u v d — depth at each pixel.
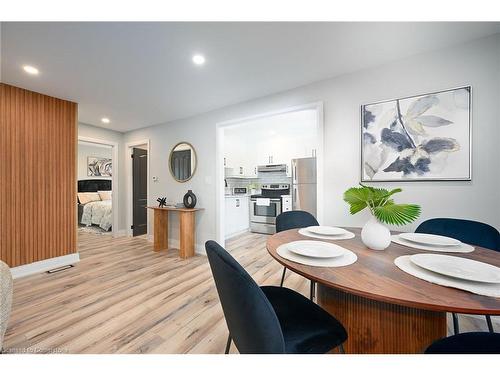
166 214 3.64
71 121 2.92
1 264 1.31
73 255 2.89
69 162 2.89
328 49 1.82
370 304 1.02
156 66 2.06
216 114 3.24
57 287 2.15
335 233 1.41
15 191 2.44
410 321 0.96
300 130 4.57
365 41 1.71
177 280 2.33
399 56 1.92
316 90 2.38
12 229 2.41
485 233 1.33
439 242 1.17
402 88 1.95
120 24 1.51
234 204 4.67
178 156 3.72
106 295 2.00
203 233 3.43
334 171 2.27
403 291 0.67
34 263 2.55
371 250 1.11
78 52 1.83
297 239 1.34
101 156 6.88
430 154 1.83
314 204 3.98
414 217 1.01
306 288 2.19
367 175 2.10
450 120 1.76
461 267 0.81
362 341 1.04
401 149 1.94
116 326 1.54
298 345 0.80
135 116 3.55
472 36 1.66
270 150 5.31
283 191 4.92
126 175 4.51
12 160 2.42
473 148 1.70
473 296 0.64
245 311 0.65
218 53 1.87
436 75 1.82
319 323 0.92
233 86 2.49
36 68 2.08
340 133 2.24
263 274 2.55
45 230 2.65
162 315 1.68
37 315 1.67
